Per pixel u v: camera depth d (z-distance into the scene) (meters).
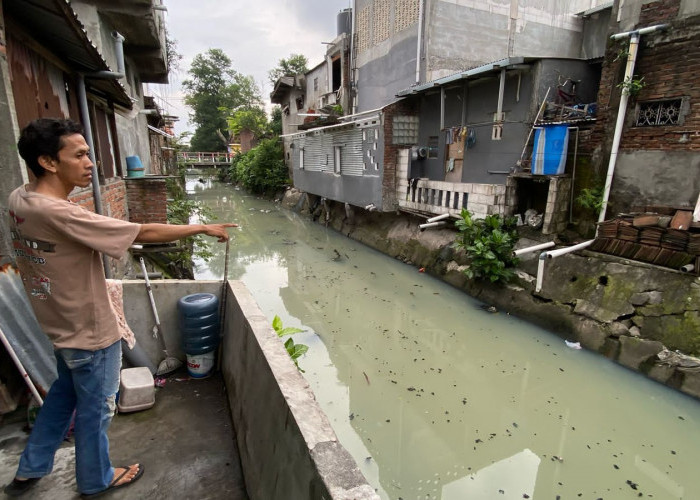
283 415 1.81
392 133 11.71
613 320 6.30
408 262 11.18
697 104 6.04
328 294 9.49
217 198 25.94
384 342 7.29
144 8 7.85
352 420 5.27
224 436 2.74
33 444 2.09
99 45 7.68
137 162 6.95
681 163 6.28
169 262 7.80
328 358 6.82
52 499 2.11
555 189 7.61
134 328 3.38
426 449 4.79
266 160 25.36
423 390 5.86
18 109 3.05
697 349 5.32
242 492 2.30
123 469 2.31
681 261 5.94
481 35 12.48
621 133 6.98
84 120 4.57
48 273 1.81
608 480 4.28
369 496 1.26
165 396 3.15
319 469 1.37
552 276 7.46
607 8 12.87
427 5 11.66
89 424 2.04
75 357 1.92
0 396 2.41
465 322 7.71
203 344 3.36
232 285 3.43
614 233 6.79
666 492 4.12
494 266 8.09
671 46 6.25
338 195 14.74
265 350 2.25
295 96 23.33
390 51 13.84
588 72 8.99
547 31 13.46
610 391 5.63
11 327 2.40
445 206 10.22
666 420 5.05
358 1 15.74
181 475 2.39
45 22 3.00
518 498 4.09
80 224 1.76
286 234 15.74
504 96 9.38
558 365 6.23
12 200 1.81
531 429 5.07
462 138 10.58
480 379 6.11
